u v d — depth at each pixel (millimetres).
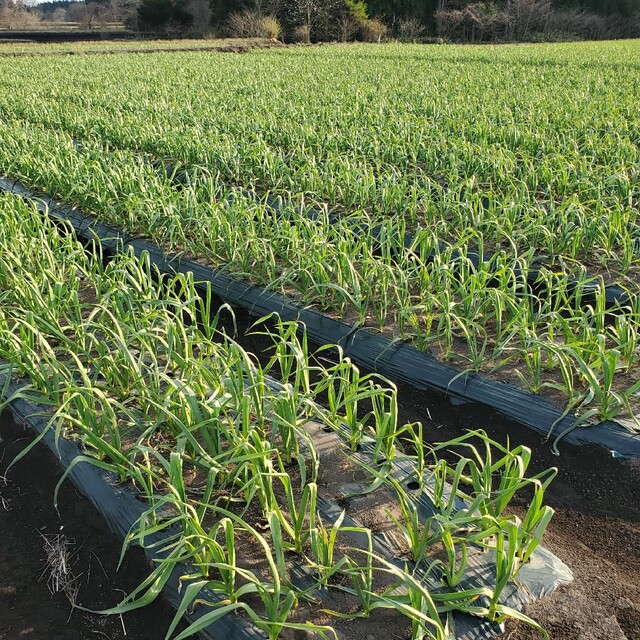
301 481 2906
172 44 35125
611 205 6289
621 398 3455
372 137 8836
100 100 13203
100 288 4742
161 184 7180
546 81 15586
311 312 4875
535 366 3762
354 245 5352
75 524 3182
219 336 5117
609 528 3039
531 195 6727
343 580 2564
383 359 4375
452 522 2383
